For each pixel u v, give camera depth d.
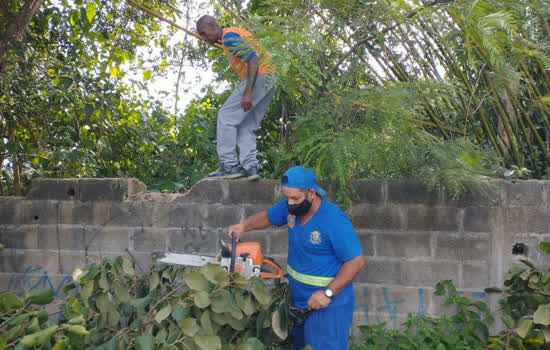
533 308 2.60
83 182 3.06
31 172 3.46
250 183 2.95
